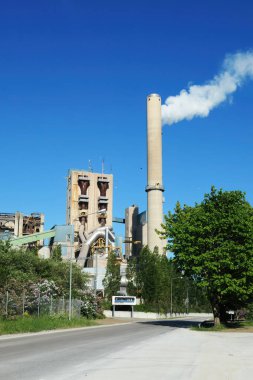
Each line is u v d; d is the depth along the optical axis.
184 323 62.28
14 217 144.62
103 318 73.31
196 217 45.16
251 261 43.38
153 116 145.88
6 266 50.56
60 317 48.09
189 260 44.41
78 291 66.12
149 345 23.02
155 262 107.12
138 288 106.94
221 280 42.81
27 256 59.09
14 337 29.08
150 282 103.31
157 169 144.12
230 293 44.56
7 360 15.49
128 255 182.75
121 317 95.12
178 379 11.52
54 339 27.25
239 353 19.48
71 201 163.62
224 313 56.34
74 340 26.47
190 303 129.50
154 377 11.80
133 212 186.12
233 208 44.59
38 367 13.58
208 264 42.81
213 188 45.78
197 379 11.59
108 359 16.02
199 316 114.81
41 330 37.59
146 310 100.00
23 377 11.47
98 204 166.62
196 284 44.16
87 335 32.16
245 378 12.03
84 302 64.94
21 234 138.12
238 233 43.66
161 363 15.00
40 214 148.25
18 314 41.34
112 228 154.50
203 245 44.66
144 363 14.94
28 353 18.11
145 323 62.34
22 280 49.69
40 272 60.81
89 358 16.31
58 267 65.19
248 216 44.44
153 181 143.88
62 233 96.75
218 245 44.62
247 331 40.38
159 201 143.12
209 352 19.56
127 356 17.20
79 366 13.91
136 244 179.12
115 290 107.62
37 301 45.78
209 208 45.44
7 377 11.46
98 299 72.25
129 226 185.38
